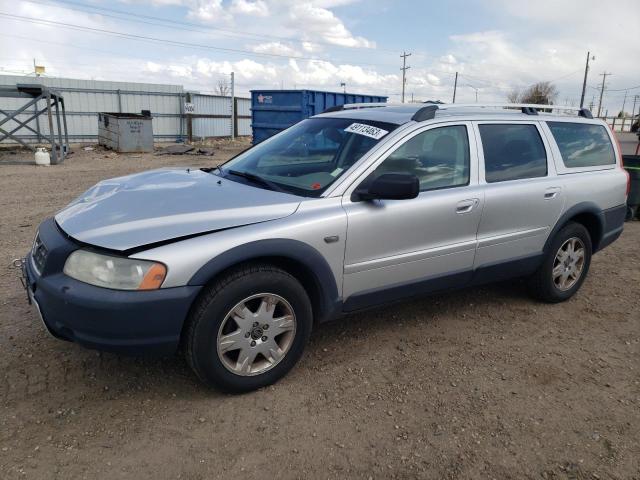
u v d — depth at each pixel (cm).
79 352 355
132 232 281
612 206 501
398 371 352
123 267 268
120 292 267
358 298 350
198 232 286
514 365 367
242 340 305
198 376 302
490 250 410
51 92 1627
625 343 408
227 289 290
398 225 351
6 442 265
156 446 268
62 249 286
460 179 392
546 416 307
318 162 373
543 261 459
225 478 249
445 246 382
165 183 363
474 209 390
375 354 374
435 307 465
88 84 2572
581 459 271
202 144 2705
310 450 270
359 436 283
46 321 287
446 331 417
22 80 2414
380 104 470
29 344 363
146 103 2756
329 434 283
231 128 3097
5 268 522
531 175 436
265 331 313
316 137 399
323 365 356
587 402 323
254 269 301
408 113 396
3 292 455
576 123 489
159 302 270
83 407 297
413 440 280
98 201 329
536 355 383
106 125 2177
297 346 329
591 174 481
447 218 376
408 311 454
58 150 2056
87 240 279
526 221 428
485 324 434
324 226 319
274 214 312
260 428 286
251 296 301
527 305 478
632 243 725
